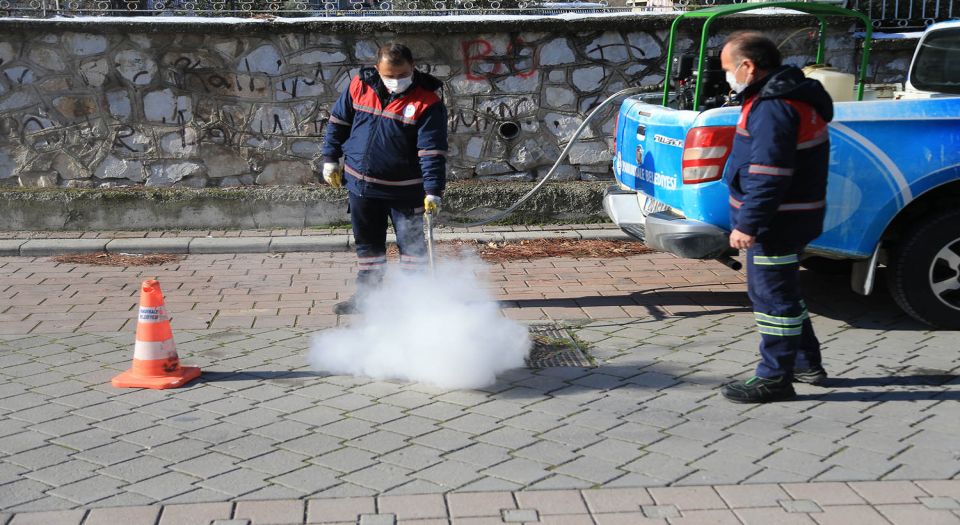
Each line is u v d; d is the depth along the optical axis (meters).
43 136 8.48
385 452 4.12
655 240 5.68
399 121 5.75
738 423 4.45
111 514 3.54
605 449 4.15
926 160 5.50
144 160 8.60
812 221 4.52
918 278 5.71
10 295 6.73
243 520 3.50
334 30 8.39
